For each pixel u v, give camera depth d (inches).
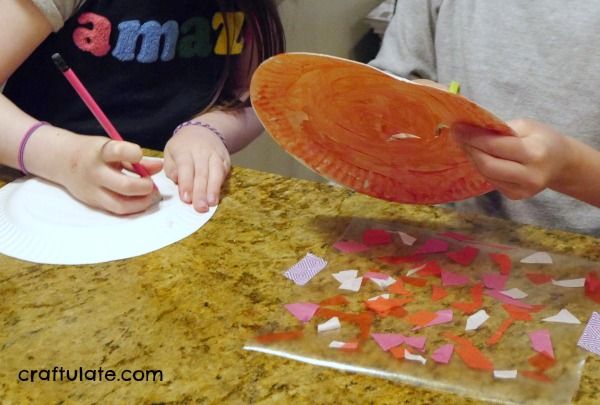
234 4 42.1
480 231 28.0
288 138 27.3
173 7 40.5
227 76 42.8
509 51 39.9
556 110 38.4
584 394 18.8
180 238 26.5
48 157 29.8
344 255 25.7
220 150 33.7
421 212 29.3
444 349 20.4
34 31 34.9
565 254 26.2
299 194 30.3
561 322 21.8
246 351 20.3
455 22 42.1
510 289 23.7
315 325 21.5
